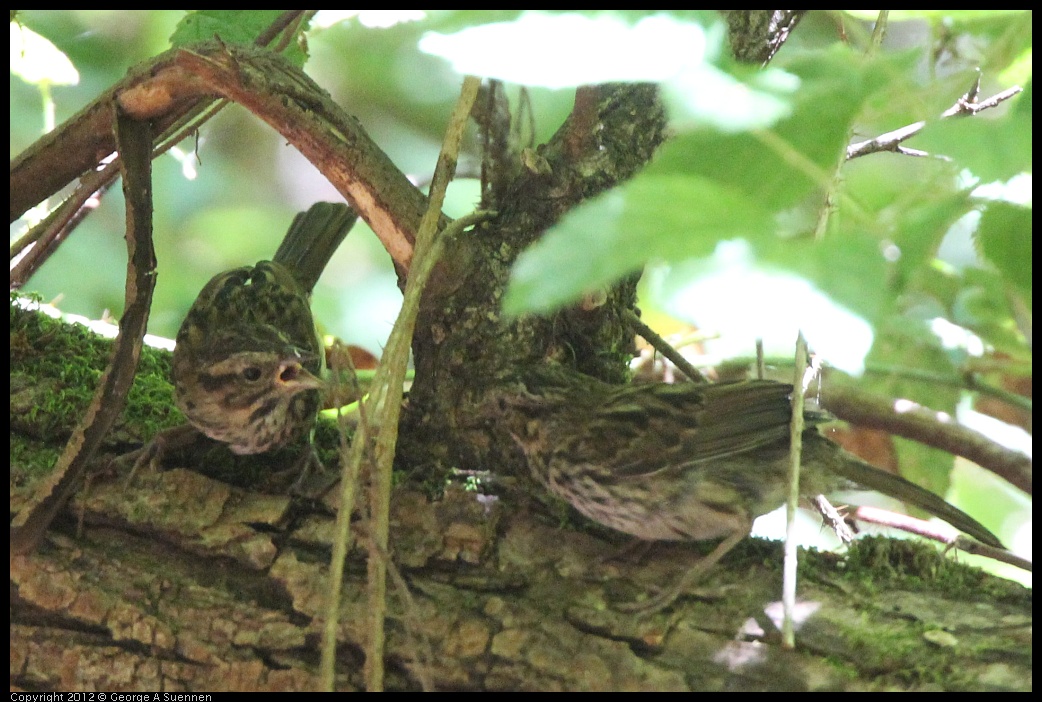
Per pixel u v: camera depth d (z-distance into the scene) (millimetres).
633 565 6977
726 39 5801
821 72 3596
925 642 6055
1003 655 5891
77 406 7750
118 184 14148
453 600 6551
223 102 8891
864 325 2727
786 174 3828
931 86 3578
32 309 8867
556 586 6703
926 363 10453
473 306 7590
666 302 2803
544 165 7414
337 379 5953
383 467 5992
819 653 6094
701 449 7344
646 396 7566
